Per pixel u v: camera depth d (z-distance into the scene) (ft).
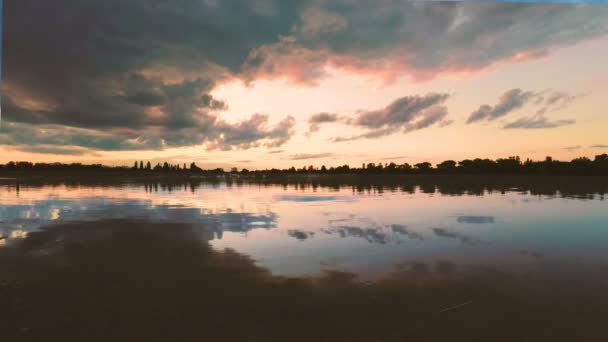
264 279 21.34
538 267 23.61
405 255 26.61
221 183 142.72
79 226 38.75
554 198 70.08
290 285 20.33
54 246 29.50
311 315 16.51
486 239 32.07
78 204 60.18
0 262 24.86
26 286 20.21
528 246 29.32
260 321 15.93
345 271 22.82
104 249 28.50
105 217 45.29
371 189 100.07
